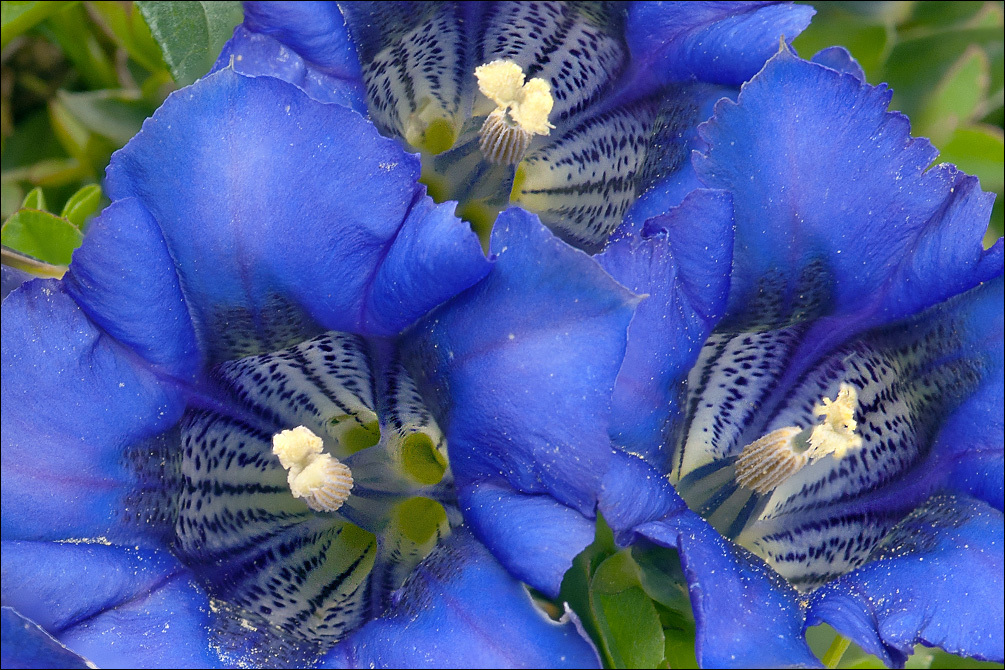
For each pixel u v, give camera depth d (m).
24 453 0.17
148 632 0.17
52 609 0.17
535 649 0.17
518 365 0.17
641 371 0.17
